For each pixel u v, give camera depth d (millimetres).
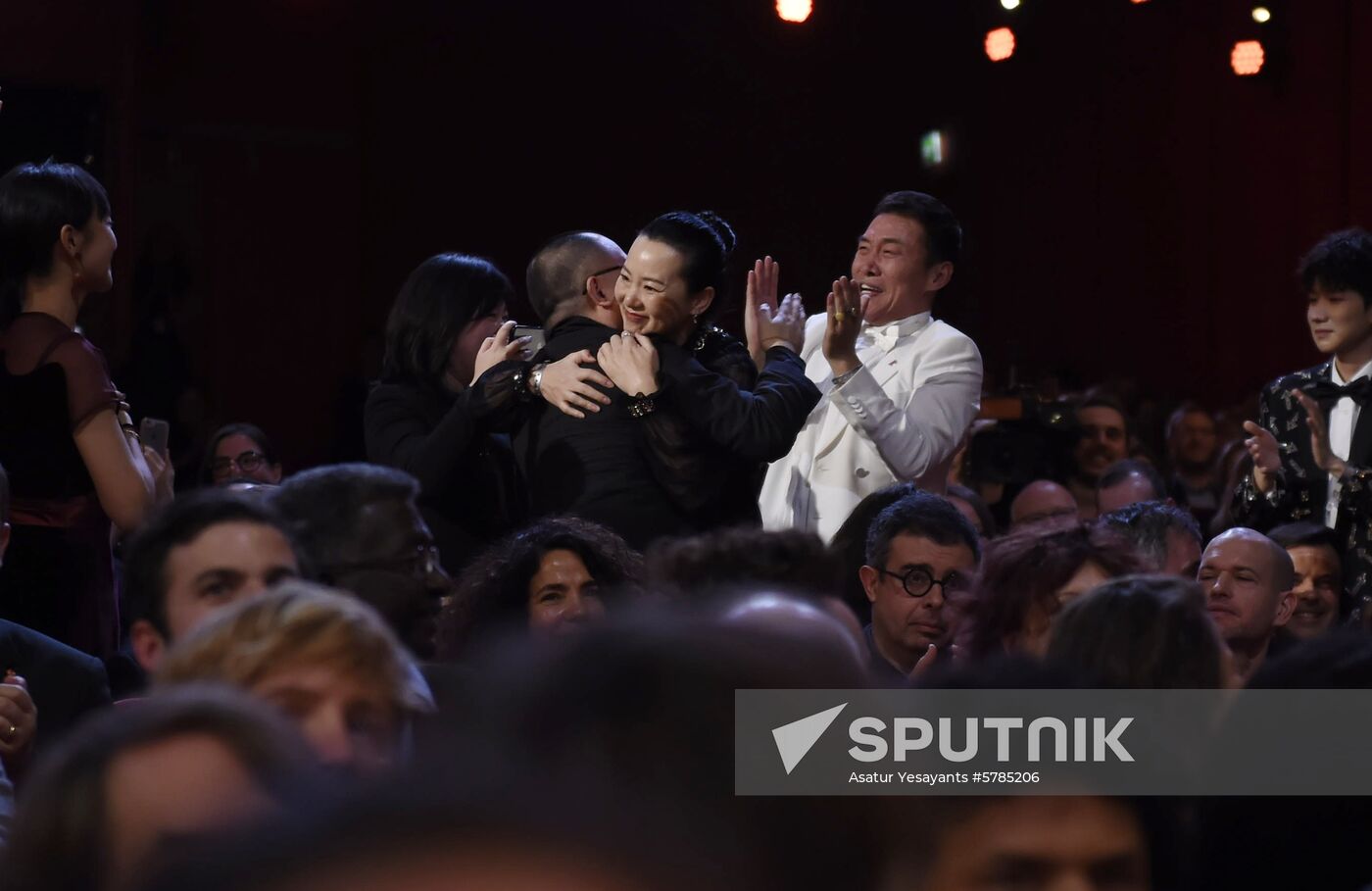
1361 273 16422
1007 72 48219
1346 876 6012
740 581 7688
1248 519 16375
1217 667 7824
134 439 11711
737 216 48125
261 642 5816
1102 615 7852
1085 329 46906
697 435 11453
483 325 12898
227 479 20641
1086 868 4531
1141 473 20266
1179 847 4859
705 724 2719
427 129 45656
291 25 44094
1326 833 6039
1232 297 43531
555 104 46719
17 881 3768
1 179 11641
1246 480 16469
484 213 46219
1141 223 45719
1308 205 41375
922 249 14977
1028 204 47938
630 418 11656
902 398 14656
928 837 4438
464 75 45938
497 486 12422
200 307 43062
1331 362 16891
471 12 45938
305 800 1588
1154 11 45219
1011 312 48312
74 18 35031
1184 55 44469
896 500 13352
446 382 12844
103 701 10133
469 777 1579
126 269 36688
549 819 1555
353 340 44938
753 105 48062
